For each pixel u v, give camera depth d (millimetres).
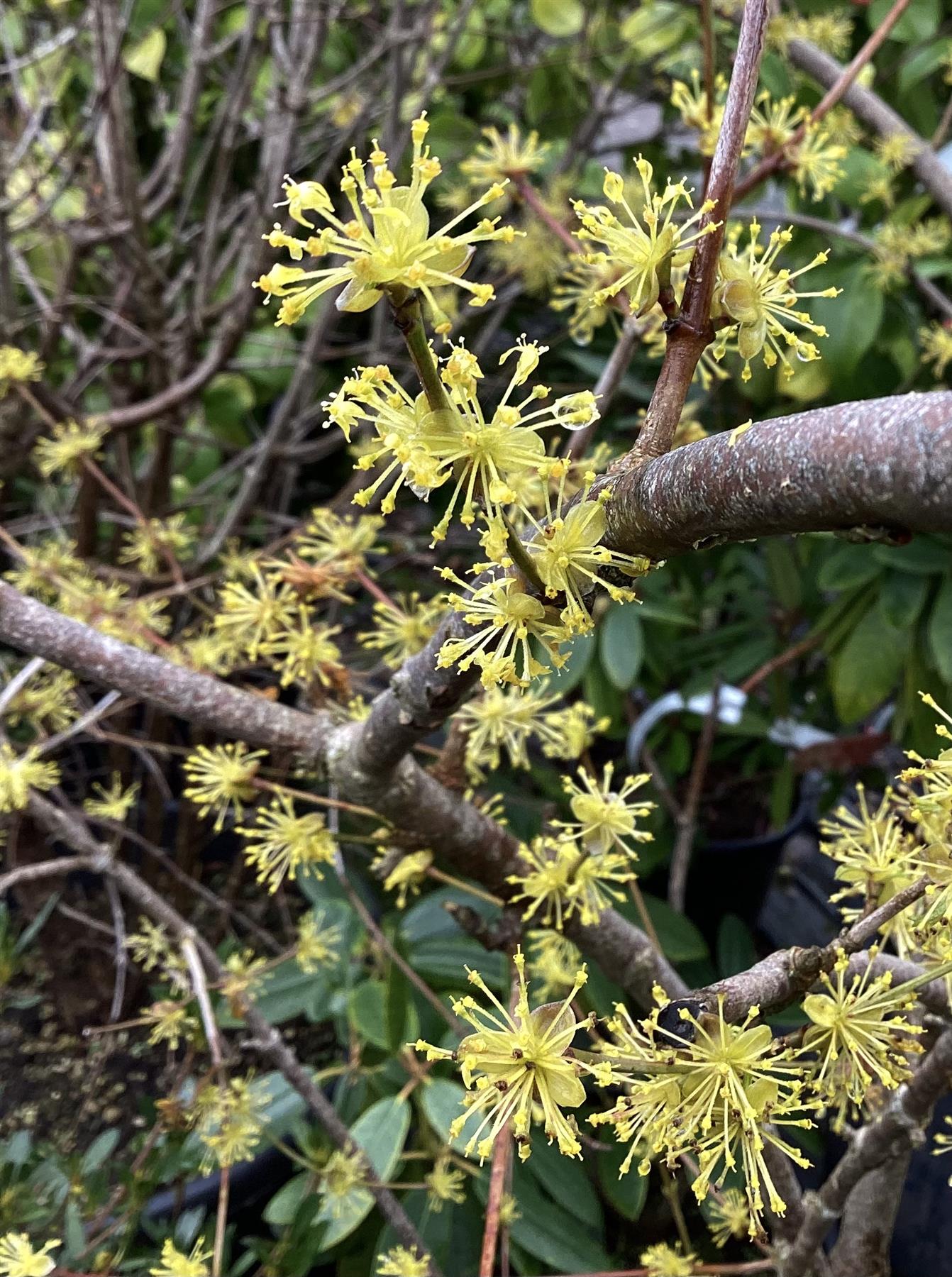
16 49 508
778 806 430
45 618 211
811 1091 192
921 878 140
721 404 469
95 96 428
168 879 481
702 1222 371
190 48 474
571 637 122
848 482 84
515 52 573
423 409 108
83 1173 311
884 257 346
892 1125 179
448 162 483
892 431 80
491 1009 341
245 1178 347
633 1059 129
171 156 485
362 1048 358
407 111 490
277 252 417
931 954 153
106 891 492
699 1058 128
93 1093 411
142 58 453
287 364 535
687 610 472
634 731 402
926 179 348
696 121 243
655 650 435
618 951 225
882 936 169
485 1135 252
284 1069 275
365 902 400
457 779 226
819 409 90
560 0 455
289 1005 359
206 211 543
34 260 546
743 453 94
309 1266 281
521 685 121
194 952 280
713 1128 134
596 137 506
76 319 558
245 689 406
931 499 79
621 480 120
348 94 484
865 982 143
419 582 480
